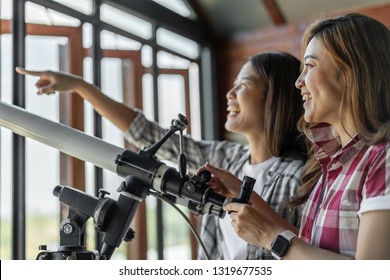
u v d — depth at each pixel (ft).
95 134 9.39
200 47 13.43
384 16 11.63
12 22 8.00
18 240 7.80
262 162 6.05
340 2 12.08
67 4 9.11
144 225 10.93
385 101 3.83
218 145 6.72
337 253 3.67
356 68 3.80
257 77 6.00
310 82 3.95
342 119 3.91
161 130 6.63
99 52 9.76
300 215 5.37
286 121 5.93
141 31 11.28
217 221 6.02
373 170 3.51
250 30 13.46
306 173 4.83
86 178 9.11
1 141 7.80
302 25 12.67
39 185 8.29
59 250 4.01
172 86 12.35
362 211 3.44
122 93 10.80
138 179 4.22
